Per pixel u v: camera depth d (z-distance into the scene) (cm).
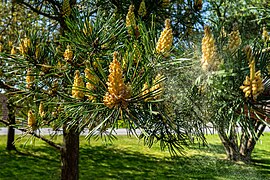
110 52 58
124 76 39
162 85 38
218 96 32
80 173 233
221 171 232
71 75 65
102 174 234
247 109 32
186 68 37
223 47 34
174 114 39
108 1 92
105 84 38
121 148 306
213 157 256
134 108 37
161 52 39
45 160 256
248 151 253
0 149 272
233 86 32
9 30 159
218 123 33
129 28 49
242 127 32
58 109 72
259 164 260
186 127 41
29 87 74
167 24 40
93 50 57
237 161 246
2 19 165
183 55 39
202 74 32
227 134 32
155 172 241
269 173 235
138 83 37
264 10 70
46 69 70
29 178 215
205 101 34
